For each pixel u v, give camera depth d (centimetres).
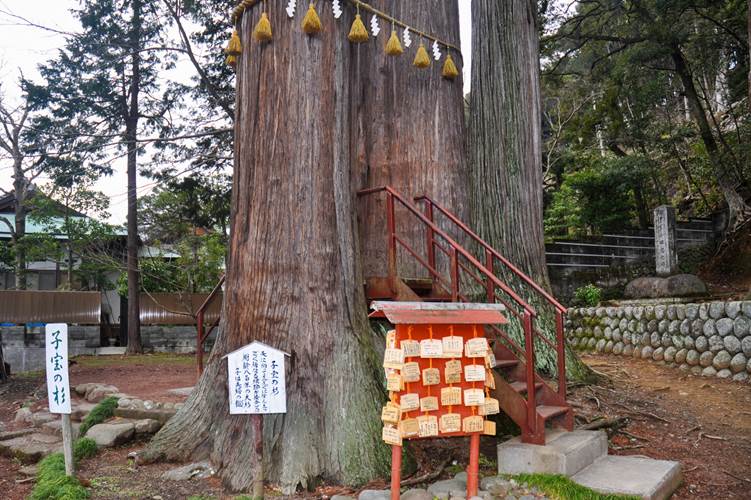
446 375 384
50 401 448
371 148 658
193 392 542
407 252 641
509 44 754
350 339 496
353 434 463
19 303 1577
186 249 1723
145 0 1448
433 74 666
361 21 545
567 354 732
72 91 1527
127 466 501
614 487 407
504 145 740
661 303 1187
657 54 1398
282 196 511
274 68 526
